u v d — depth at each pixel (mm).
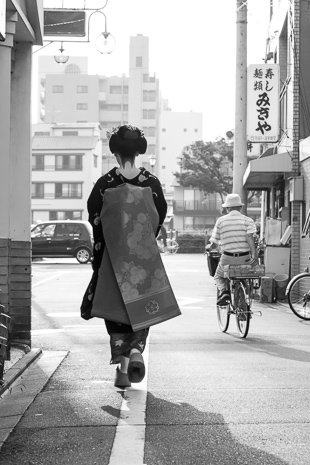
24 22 7379
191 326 10656
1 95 7211
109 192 5227
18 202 7801
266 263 15758
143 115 118875
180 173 62094
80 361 7332
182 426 4582
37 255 33438
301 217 15445
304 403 5254
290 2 17094
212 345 8547
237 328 9867
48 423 4707
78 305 14086
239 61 19000
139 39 119000
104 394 5578
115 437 4340
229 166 61219
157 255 5238
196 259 36406
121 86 118500
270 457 3938
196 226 82000
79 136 79875
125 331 5340
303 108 15945
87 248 33406
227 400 5344
